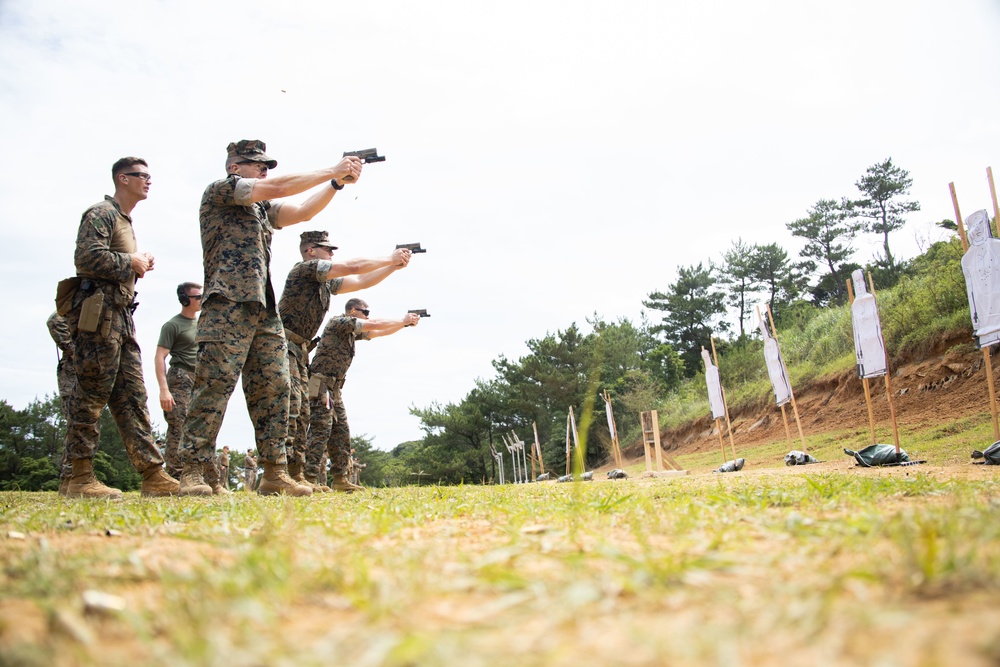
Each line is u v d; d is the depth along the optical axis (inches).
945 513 111.6
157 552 108.2
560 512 162.1
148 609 71.0
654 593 73.4
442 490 319.9
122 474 1378.0
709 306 2015.3
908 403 652.1
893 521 109.4
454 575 86.7
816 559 89.4
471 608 71.9
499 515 170.1
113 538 132.0
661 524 133.7
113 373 278.4
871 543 96.0
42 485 1289.4
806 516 133.3
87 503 209.9
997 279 374.0
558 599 71.1
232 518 164.4
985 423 513.3
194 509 184.7
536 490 294.7
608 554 92.6
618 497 209.2
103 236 274.2
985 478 235.8
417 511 179.6
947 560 74.5
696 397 1334.9
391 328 458.9
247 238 280.4
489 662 53.6
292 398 360.5
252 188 274.7
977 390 582.9
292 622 68.5
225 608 68.1
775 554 93.4
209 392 271.6
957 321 653.9
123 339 284.2
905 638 54.6
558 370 1664.6
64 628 64.2
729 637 56.4
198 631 61.6
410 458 1959.9
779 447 756.0
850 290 484.4
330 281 401.4
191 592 75.5
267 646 58.7
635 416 1489.9
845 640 55.5
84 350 273.6
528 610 69.6
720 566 84.9
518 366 1722.4
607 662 53.0
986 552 83.5
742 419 1019.9
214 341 272.1
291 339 366.3
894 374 710.5
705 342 1964.8
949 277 713.0
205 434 271.3
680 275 2060.8
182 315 405.7
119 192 289.6
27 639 62.1
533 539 117.6
